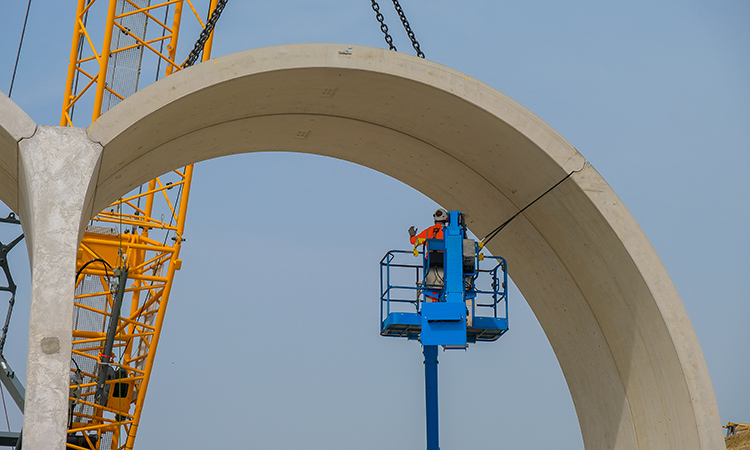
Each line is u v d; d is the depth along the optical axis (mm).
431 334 12992
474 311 14125
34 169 9555
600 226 11852
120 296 21656
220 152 13930
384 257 14508
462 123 12477
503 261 14430
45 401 8555
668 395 11766
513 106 11734
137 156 12070
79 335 26891
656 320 11547
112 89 25391
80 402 24969
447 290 13242
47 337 8797
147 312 27891
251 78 11086
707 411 11055
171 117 11227
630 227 11555
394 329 14172
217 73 10742
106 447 27406
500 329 14117
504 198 13859
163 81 10469
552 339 14891
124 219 27359
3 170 11406
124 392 27547
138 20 26016
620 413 13172
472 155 13383
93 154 9844
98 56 25281
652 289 11406
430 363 14180
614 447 13461
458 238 13484
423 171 14664
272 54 11031
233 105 12039
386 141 14086
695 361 11219
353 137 14141
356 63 11328
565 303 13992
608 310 12812
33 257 9312
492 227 14734
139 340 27953
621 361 12914
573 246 12930
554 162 11695
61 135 9805
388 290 14406
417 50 13688
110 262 26812
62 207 9461
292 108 12875
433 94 11875
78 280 26750
